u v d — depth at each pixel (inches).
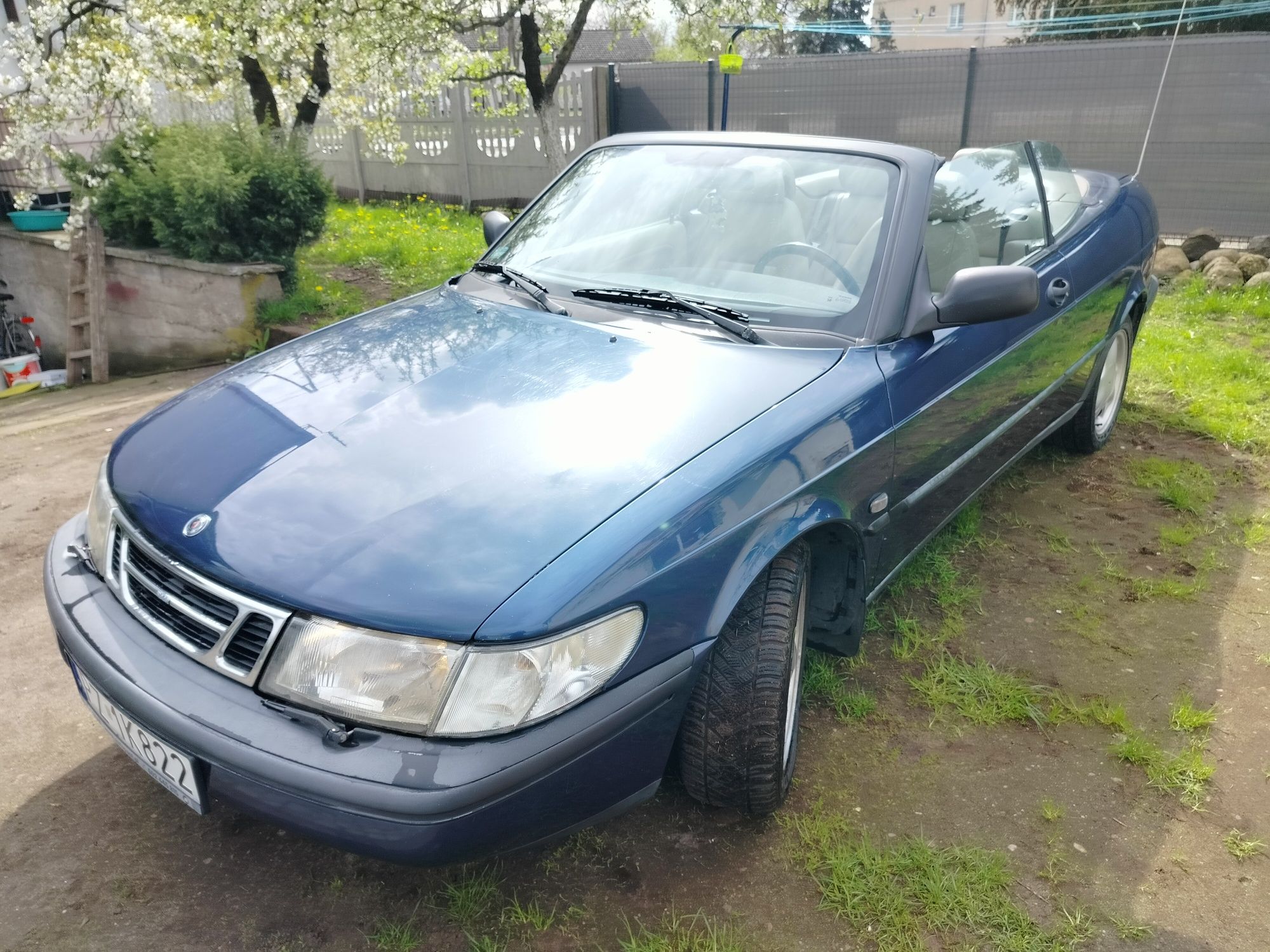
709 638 78.7
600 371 94.0
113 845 89.7
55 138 370.6
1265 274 309.9
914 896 85.3
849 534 98.1
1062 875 88.1
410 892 85.2
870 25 1208.8
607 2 437.1
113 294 333.7
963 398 117.5
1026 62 420.8
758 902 84.5
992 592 137.6
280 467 80.7
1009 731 108.2
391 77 389.7
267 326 300.4
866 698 111.5
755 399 90.9
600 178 132.9
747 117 493.0
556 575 69.4
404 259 364.8
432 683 66.4
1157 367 233.1
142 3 304.7
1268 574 142.6
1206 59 380.8
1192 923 83.5
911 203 111.4
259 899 84.1
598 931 81.4
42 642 123.0
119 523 82.3
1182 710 109.3
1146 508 164.6
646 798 79.4
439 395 90.4
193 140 309.9
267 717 68.8
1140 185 195.9
